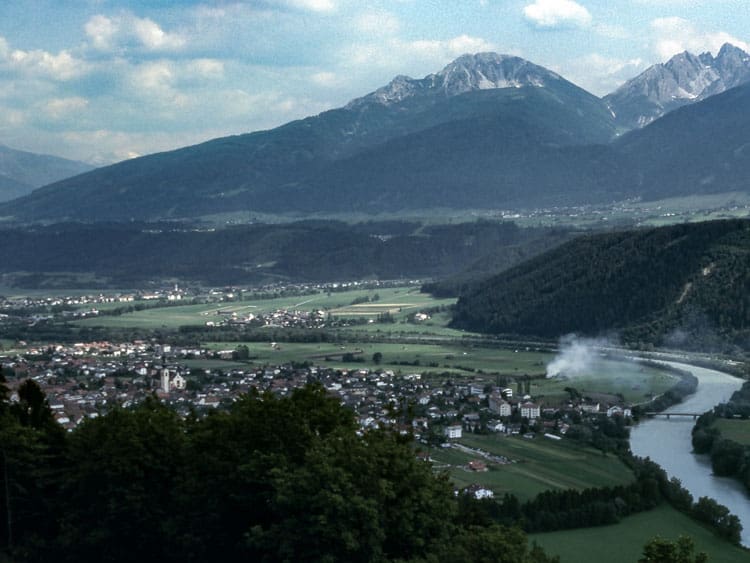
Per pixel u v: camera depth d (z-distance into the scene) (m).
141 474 127.06
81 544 130.62
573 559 174.25
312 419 129.38
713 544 186.62
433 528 116.25
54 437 141.62
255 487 121.25
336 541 110.06
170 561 126.75
